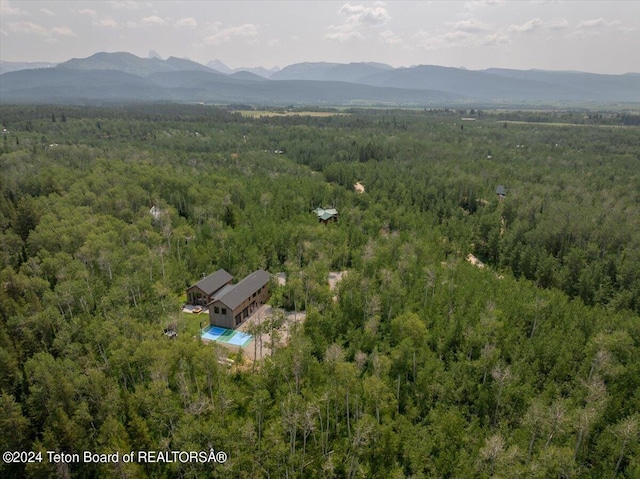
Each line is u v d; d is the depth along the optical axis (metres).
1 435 46.91
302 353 56.22
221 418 48.94
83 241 93.69
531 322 70.19
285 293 84.69
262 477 43.62
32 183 130.25
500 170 167.12
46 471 42.66
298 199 130.25
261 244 101.94
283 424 46.88
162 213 113.62
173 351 56.78
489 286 79.12
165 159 175.25
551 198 131.25
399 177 157.25
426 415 53.50
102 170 143.25
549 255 97.88
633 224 106.62
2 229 106.69
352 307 74.25
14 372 55.72
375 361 55.84
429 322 68.75
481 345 62.12
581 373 56.94
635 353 58.66
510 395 52.66
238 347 70.38
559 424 45.38
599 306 80.19
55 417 48.12
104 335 60.94
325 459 46.75
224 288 83.88
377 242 102.62
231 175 158.62
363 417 47.62
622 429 45.12
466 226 119.56
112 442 43.56
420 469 44.47
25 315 66.50
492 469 42.59
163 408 47.59
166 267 89.56
